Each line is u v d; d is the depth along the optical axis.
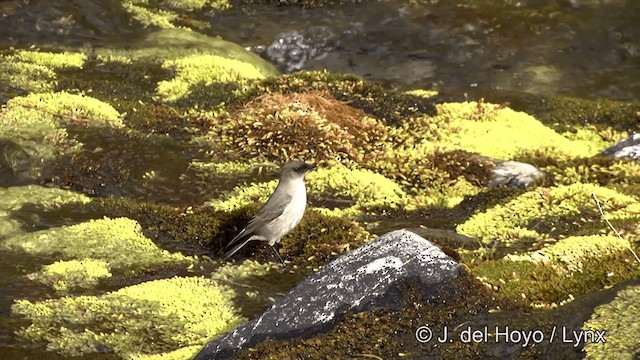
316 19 32.88
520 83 29.53
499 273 15.05
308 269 18.02
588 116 26.45
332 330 13.66
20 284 17.25
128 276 17.75
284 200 17.61
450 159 22.62
